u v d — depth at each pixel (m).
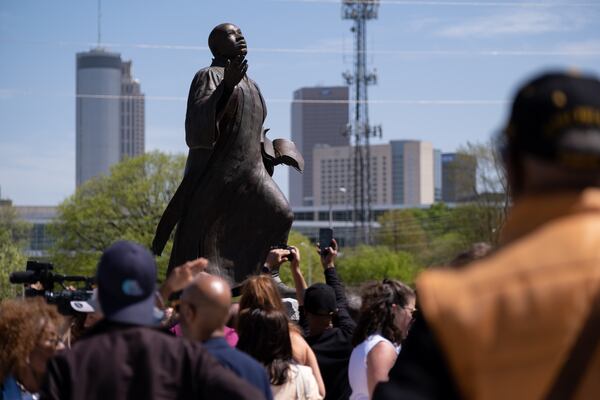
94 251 83.50
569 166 3.84
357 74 145.00
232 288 13.31
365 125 147.38
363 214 149.38
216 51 13.30
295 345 9.60
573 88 3.84
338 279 12.17
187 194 13.45
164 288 7.00
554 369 3.71
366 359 9.02
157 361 5.82
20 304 7.96
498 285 3.79
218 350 6.85
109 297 6.05
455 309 3.79
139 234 81.12
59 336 8.04
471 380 3.80
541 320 3.72
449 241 123.19
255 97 13.38
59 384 5.77
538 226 3.94
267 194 13.43
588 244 3.80
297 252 13.02
